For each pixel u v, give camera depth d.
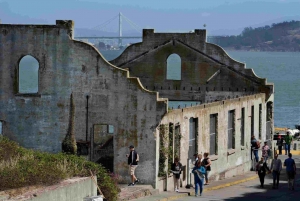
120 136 55.34
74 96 56.66
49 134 57.25
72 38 56.59
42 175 40.41
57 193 39.34
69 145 56.66
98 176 45.69
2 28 57.38
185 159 58.28
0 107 57.84
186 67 73.50
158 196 52.47
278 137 85.56
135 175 54.81
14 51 57.41
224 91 73.56
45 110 57.22
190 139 59.44
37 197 37.69
